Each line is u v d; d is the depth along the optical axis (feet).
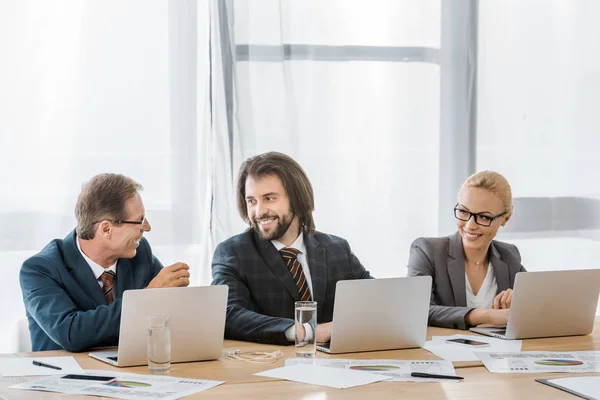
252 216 9.38
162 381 6.82
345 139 13.06
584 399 6.40
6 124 11.66
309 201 9.53
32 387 6.56
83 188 8.65
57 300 8.21
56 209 11.87
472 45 13.65
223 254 9.41
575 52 14.10
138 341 7.39
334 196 13.05
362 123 13.14
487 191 10.05
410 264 10.38
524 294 8.66
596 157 14.25
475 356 7.90
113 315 7.92
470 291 10.27
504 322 9.11
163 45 12.26
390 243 13.33
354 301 7.88
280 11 12.57
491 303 10.23
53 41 11.82
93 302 8.56
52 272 8.45
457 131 13.65
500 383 6.89
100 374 7.07
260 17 12.53
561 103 14.08
